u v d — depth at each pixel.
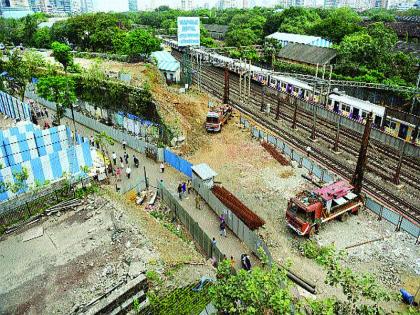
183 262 19.67
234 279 12.35
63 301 17.03
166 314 16.59
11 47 80.88
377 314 12.30
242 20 118.62
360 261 22.42
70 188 26.61
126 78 47.53
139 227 22.91
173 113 42.84
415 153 31.11
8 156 28.19
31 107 46.22
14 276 18.81
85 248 20.69
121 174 32.69
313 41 82.44
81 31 76.19
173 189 30.73
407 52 68.75
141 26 124.62
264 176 33.12
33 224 23.12
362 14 155.00
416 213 27.45
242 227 24.12
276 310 11.32
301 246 23.94
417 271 21.56
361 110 44.75
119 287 17.25
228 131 43.72
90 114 48.66
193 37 65.44
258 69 67.06
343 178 32.66
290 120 47.62
